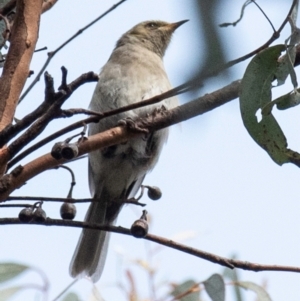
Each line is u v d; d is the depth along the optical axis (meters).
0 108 4.44
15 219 4.27
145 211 4.55
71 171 4.88
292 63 4.18
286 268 4.42
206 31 1.88
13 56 4.56
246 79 4.18
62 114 3.86
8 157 3.98
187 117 4.30
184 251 4.43
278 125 4.27
